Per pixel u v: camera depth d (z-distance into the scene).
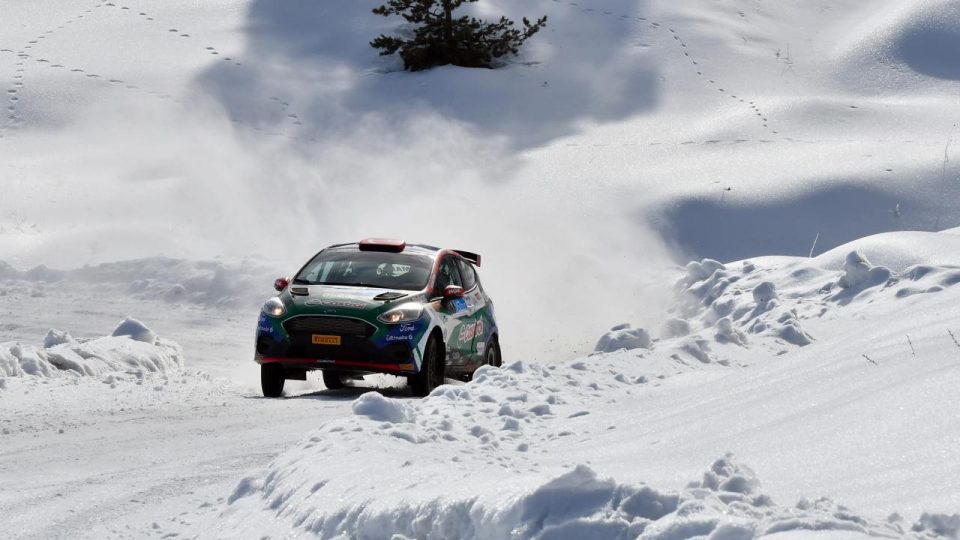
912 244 60.53
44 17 191.62
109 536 20.88
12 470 27.77
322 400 42.34
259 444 31.66
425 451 23.48
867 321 48.75
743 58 168.12
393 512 17.11
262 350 44.59
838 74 163.12
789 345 47.69
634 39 174.50
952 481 16.02
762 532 12.76
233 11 194.00
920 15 174.50
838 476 18.12
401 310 44.25
